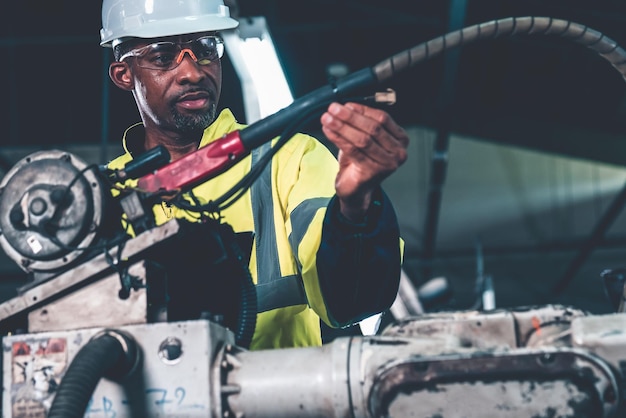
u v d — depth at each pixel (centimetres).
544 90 1028
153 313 115
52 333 113
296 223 154
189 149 179
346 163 119
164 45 169
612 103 1018
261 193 169
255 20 308
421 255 1256
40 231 116
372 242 127
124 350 109
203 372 108
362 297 132
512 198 1287
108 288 114
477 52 962
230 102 697
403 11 923
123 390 109
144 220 120
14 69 940
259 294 165
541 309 110
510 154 1295
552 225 1276
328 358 107
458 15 728
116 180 123
